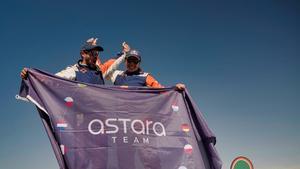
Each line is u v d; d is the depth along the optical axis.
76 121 2.70
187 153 2.90
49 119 2.69
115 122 2.78
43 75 2.75
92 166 2.62
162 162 2.81
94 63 3.10
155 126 2.88
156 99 2.97
